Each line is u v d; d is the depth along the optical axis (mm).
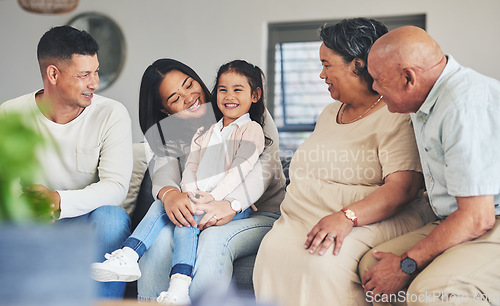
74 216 2230
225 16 4406
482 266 1695
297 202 2146
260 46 4352
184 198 2221
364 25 2123
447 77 1819
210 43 4449
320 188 2123
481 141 1719
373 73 1907
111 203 2303
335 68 2156
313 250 1919
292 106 4316
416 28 1893
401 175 1993
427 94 1854
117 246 2215
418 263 1781
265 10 4336
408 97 1869
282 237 2043
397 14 4055
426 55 1827
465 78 1795
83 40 2375
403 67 1837
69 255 863
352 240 1935
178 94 2463
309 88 4293
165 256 2160
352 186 2092
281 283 1962
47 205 1082
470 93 1755
